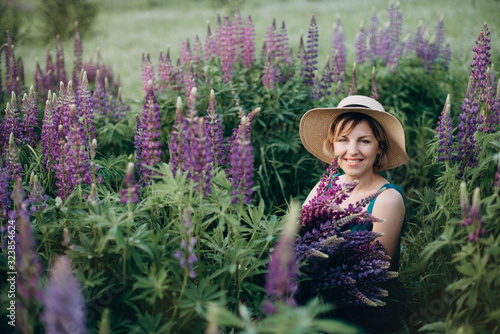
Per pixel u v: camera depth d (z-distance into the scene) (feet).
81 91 11.00
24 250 5.52
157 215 8.36
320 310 6.42
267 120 14.44
